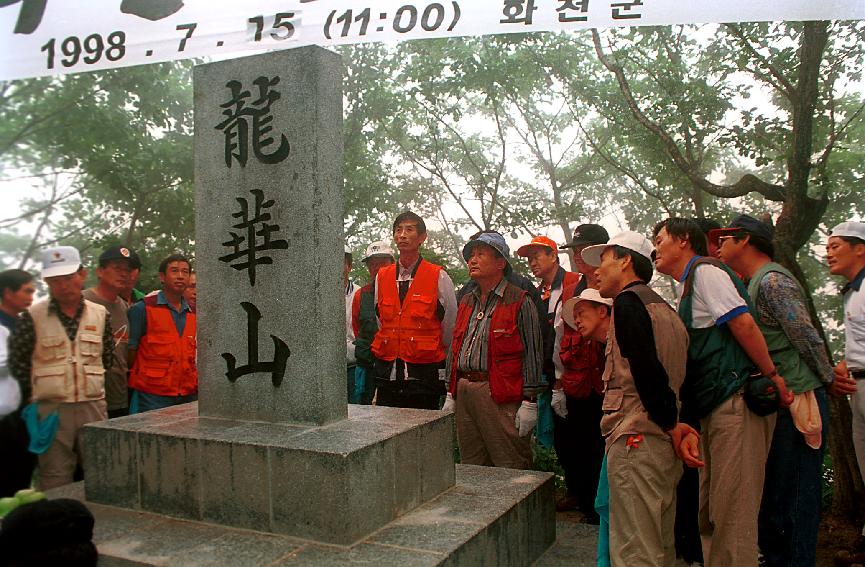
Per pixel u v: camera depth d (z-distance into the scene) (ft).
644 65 22.68
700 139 20.97
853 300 11.30
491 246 11.96
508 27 9.91
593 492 12.54
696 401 8.52
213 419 9.91
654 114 20.47
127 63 10.87
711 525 8.99
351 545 7.79
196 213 10.28
